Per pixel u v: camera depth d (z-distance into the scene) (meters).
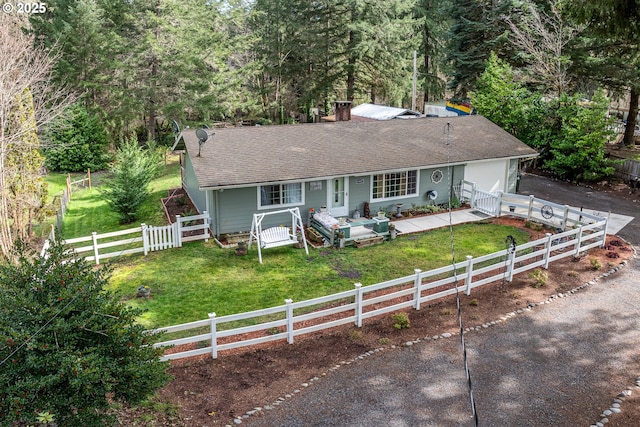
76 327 7.39
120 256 17.16
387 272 15.75
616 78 29.28
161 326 12.48
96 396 7.18
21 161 19.39
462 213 21.41
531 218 20.27
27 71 22.11
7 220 17.38
